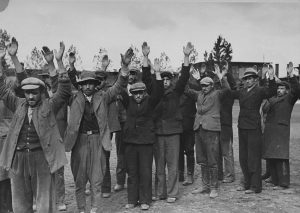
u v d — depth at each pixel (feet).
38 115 14.69
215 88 23.03
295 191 20.95
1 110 16.74
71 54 18.66
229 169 23.38
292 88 21.04
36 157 14.75
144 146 18.42
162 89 18.42
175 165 19.30
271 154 21.27
